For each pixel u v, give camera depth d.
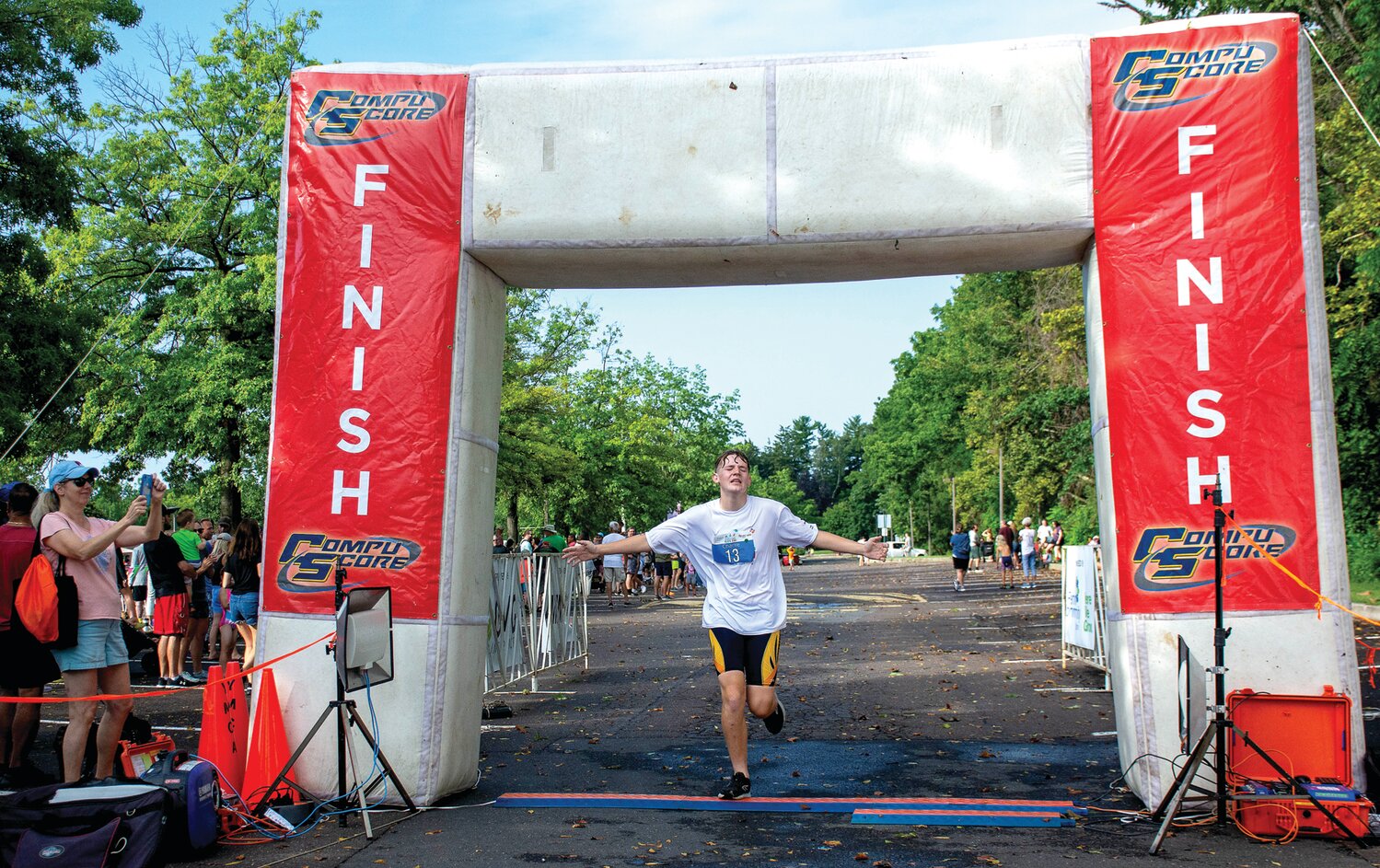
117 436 24.56
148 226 25.59
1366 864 4.70
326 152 6.41
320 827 5.60
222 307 23.23
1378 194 17.41
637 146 6.23
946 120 6.05
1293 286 5.76
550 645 11.57
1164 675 5.67
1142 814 5.55
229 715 6.01
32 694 6.12
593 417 41.69
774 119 6.16
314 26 25.77
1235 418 5.73
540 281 6.73
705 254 6.25
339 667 5.49
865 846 5.07
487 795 6.30
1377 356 18.62
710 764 7.14
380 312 6.30
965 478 65.31
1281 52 5.86
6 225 17.11
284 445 6.30
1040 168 5.96
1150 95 5.92
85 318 18.94
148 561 11.15
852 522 132.38
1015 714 8.98
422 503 6.19
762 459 181.38
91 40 17.03
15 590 5.97
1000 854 4.89
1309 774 5.38
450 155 6.34
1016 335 45.19
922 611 22.27
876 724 8.60
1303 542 5.64
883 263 6.34
